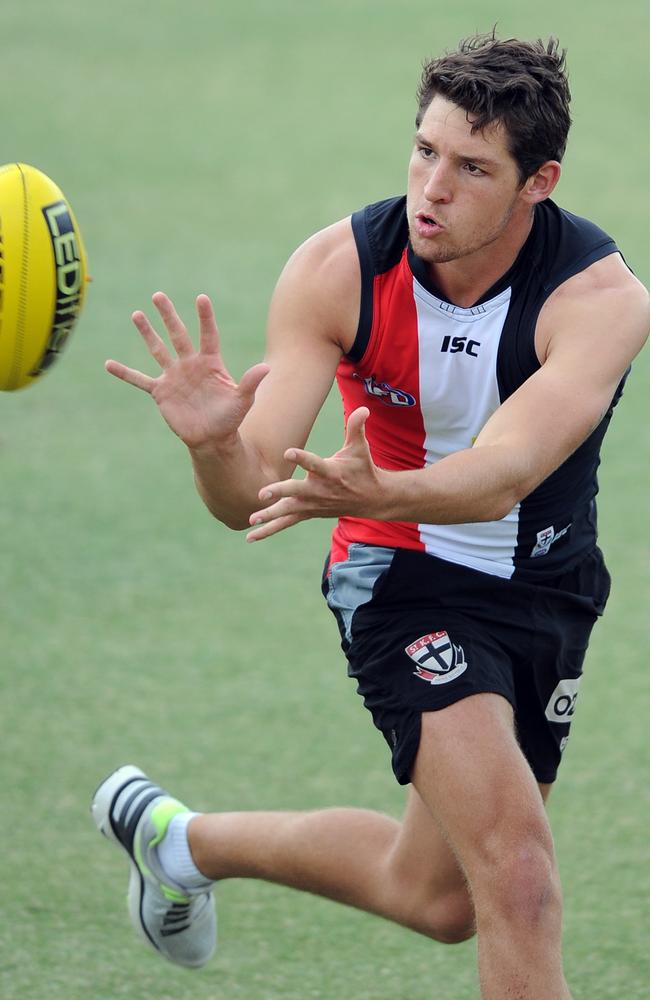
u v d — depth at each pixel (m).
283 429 9.53
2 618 18.25
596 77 51.47
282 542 20.97
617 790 14.45
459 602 10.22
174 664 17.17
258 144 44.66
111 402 26.16
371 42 58.47
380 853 10.81
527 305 9.65
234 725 15.77
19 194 9.67
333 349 9.99
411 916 10.64
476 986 11.45
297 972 11.66
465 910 10.39
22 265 9.61
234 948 12.08
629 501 22.12
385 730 9.94
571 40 56.72
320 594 19.20
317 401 9.78
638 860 13.16
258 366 8.67
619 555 20.33
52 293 9.73
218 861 11.42
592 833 13.63
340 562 10.73
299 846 11.03
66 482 22.73
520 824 9.06
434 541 10.30
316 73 54.09
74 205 38.12
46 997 11.15
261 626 18.23
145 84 53.19
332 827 11.00
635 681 16.88
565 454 9.06
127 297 30.94
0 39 61.44
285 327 9.95
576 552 10.60
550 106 9.13
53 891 12.76
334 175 40.94
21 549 20.28
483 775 9.24
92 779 14.59
